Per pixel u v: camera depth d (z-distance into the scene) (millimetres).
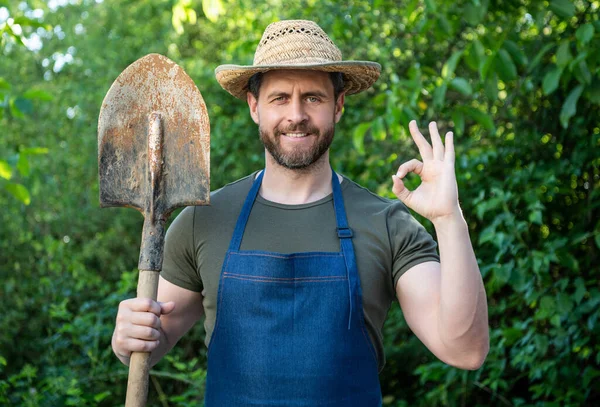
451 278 1672
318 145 1879
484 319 1709
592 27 3014
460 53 3330
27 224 5648
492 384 3611
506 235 3430
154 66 1937
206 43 6406
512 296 3725
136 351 1740
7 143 5969
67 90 5961
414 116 3443
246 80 2025
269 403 1791
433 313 1782
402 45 4488
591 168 3885
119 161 1936
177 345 4906
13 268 5258
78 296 4867
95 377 4047
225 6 5496
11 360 4855
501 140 4137
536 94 4031
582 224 3754
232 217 1942
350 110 4656
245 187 2006
